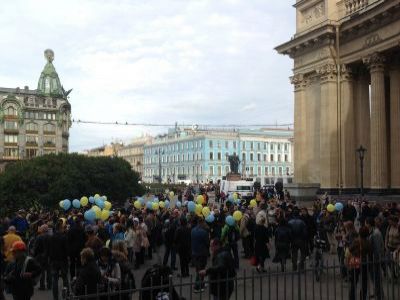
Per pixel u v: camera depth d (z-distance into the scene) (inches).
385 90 1379.2
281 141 5659.5
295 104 1545.3
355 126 1398.9
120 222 684.7
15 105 4229.8
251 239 775.1
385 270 433.7
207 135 5319.9
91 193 1812.3
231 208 863.7
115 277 373.4
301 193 1405.0
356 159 1389.0
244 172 5300.2
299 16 1546.5
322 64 1417.3
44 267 561.3
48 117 4375.0
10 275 410.0
